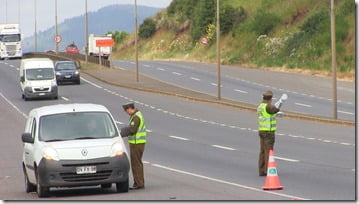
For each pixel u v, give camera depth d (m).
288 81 180.88
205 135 89.56
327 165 59.50
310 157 65.69
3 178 58.91
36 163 45.34
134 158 48.16
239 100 140.75
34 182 47.06
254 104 131.75
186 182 51.28
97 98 144.62
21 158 73.19
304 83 176.00
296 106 131.75
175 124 103.62
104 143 45.22
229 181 51.59
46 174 44.19
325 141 79.75
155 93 154.00
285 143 78.44
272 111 54.06
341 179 50.91
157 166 62.41
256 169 58.78
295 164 60.78
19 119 114.50
